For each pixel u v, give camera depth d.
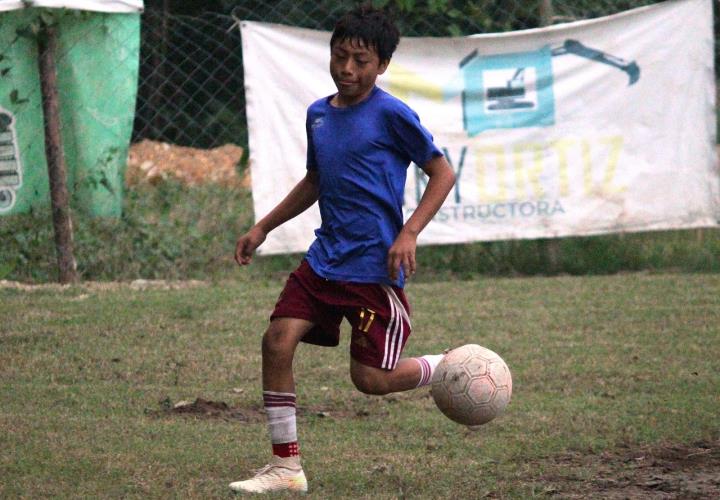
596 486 16.62
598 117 36.41
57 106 34.50
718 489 16.34
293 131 35.78
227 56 50.56
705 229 39.28
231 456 18.25
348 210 15.87
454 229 36.56
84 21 35.88
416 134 15.77
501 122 36.44
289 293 16.09
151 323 29.27
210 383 23.98
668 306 31.36
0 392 22.86
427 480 16.89
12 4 33.34
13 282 34.81
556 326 29.11
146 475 16.98
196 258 37.44
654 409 21.39
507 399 16.48
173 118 51.22
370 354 15.90
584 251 38.38
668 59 36.34
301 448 18.89
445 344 27.19
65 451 18.31
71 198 36.66
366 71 15.77
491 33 39.28
